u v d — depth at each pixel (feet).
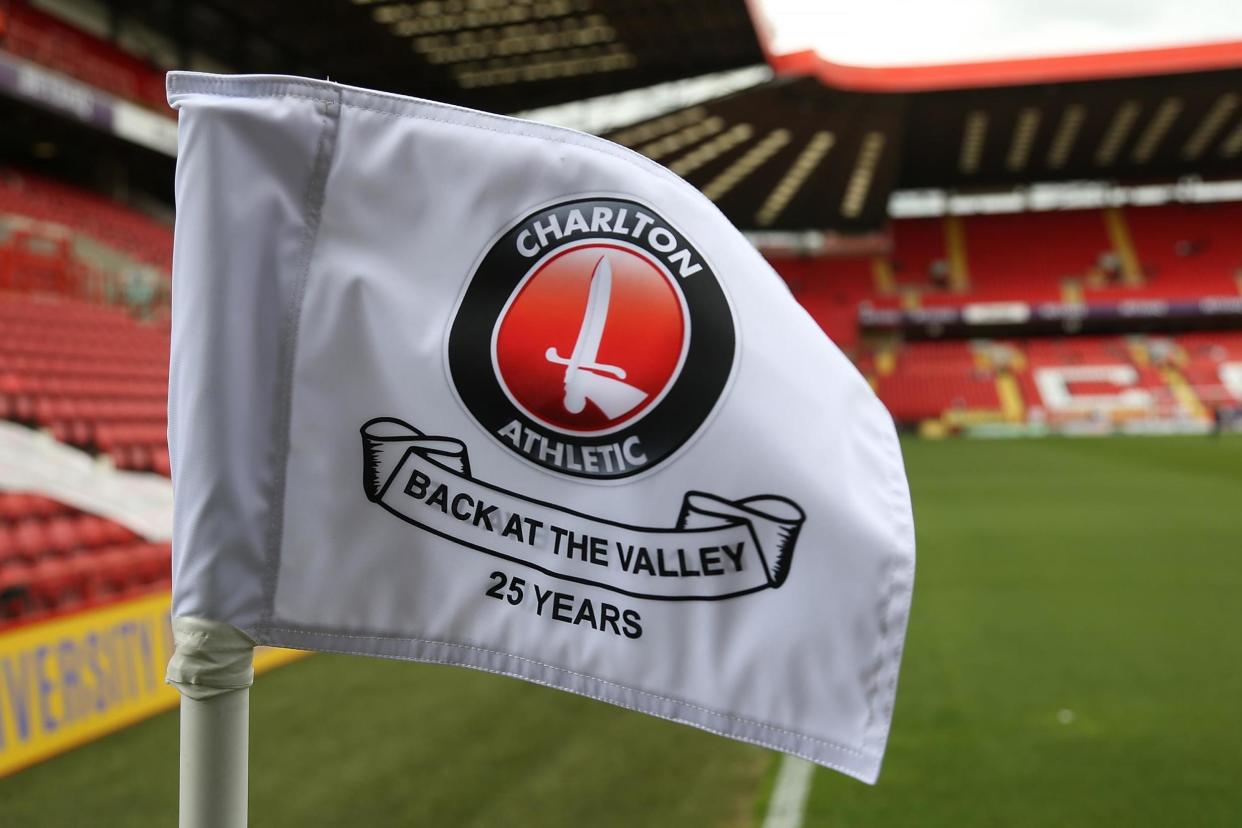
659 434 3.74
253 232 3.71
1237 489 50.90
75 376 34.06
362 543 3.91
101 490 25.43
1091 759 14.70
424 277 3.87
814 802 13.10
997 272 129.90
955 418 113.60
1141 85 92.89
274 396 3.82
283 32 71.97
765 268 3.76
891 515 3.58
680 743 15.33
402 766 14.30
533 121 3.84
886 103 92.32
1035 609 25.18
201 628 3.63
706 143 101.60
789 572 3.63
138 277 52.70
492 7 67.56
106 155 66.64
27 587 19.75
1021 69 89.97
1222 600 25.86
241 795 3.61
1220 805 12.98
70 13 57.88
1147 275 125.08
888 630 3.54
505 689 18.07
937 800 13.20
